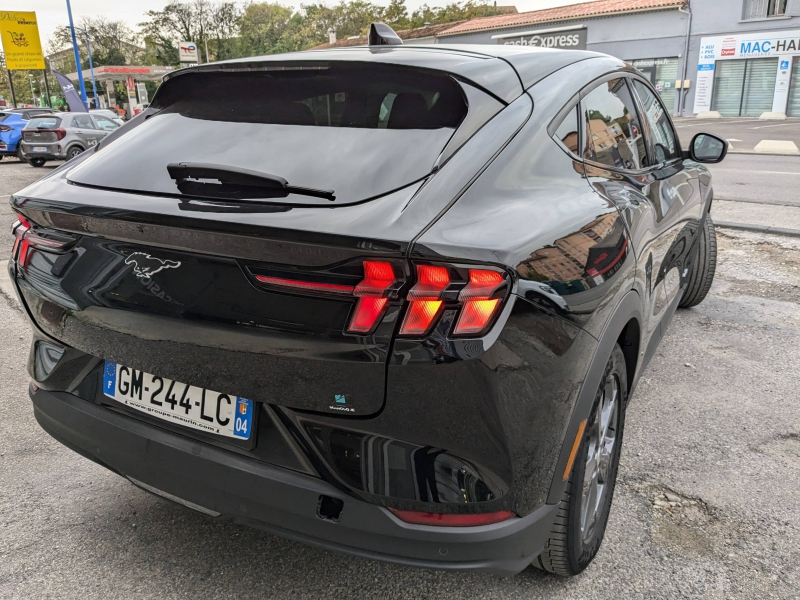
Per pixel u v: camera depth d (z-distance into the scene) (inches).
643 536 85.4
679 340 152.1
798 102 1064.8
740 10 1082.7
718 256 223.0
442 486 56.1
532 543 62.4
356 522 58.6
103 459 72.4
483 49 84.7
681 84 1168.8
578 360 63.1
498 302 53.4
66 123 677.3
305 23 3137.3
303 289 54.4
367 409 55.8
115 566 80.9
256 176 59.9
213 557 82.8
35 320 75.9
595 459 75.5
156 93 85.5
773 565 79.9
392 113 68.6
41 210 68.6
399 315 52.9
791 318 165.3
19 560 81.5
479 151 64.4
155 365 64.4
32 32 1552.7
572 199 69.6
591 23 1262.3
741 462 102.4
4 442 110.3
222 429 63.2
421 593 76.6
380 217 54.9
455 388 53.6
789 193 328.5
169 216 58.2
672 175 113.0
